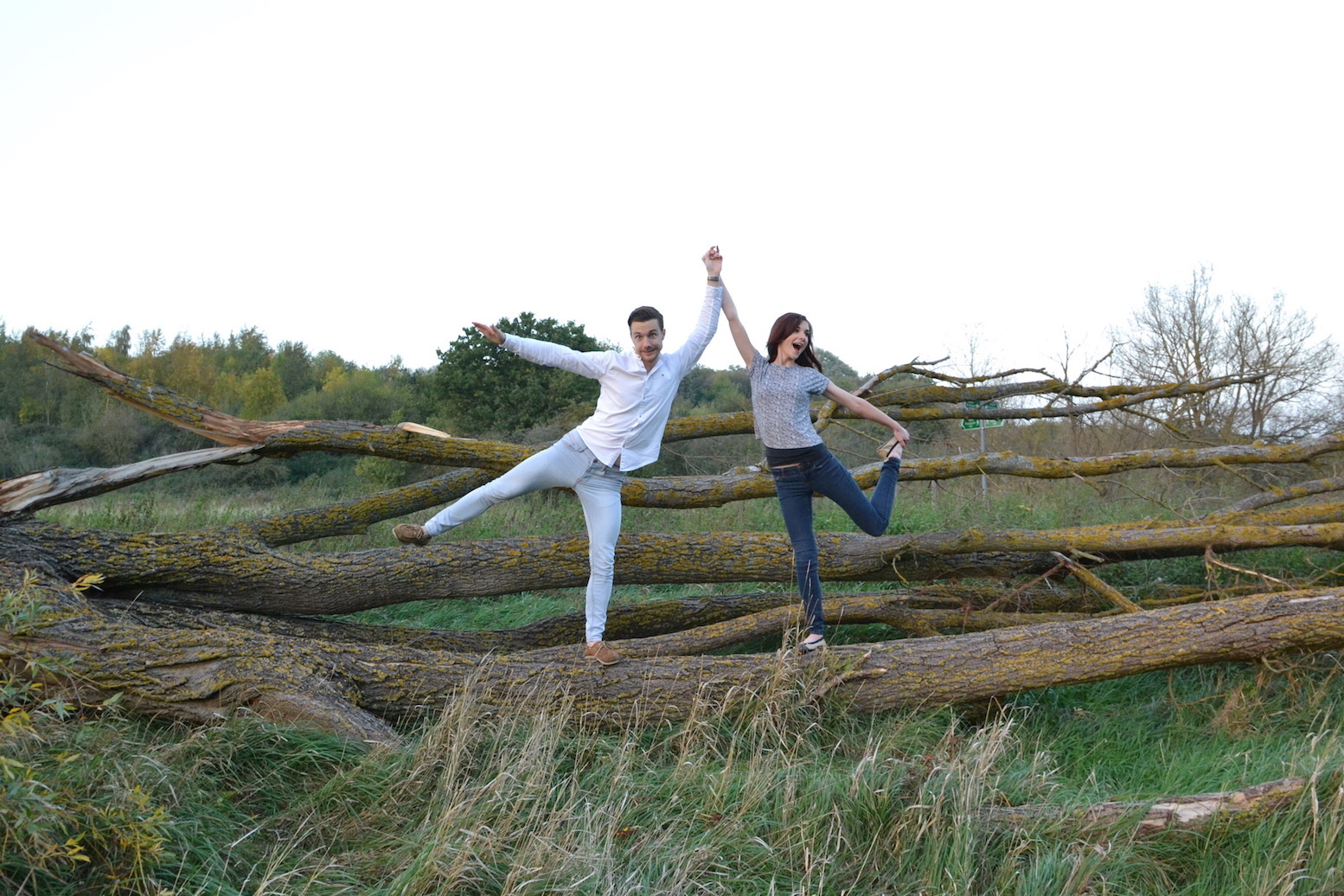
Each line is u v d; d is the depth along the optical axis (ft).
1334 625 15.05
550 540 18.04
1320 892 9.91
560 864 9.71
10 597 10.45
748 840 10.68
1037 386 22.95
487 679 14.10
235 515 31.89
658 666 14.73
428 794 11.55
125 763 10.57
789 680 14.44
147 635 12.94
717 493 19.72
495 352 65.21
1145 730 15.74
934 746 13.88
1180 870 11.14
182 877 9.21
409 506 20.38
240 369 143.23
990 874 10.57
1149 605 19.13
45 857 8.53
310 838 10.69
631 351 14.70
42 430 85.76
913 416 23.49
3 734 10.07
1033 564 20.25
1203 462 20.88
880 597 19.17
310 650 13.53
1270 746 14.52
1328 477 21.86
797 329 15.12
